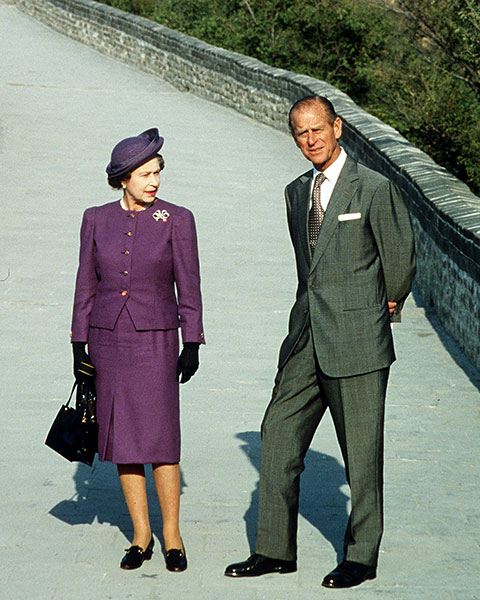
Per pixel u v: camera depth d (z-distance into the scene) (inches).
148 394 220.5
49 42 1375.5
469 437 299.4
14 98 964.6
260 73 893.2
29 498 256.4
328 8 1095.6
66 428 224.4
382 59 1095.6
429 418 313.6
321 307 212.7
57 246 508.7
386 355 212.7
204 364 357.1
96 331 224.2
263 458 220.1
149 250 221.1
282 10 1142.3
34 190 632.4
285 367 220.1
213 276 463.5
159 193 631.2
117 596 210.4
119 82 1093.8
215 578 218.5
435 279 425.1
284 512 218.8
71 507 252.2
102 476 271.3
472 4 695.1
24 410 314.5
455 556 228.1
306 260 216.2
